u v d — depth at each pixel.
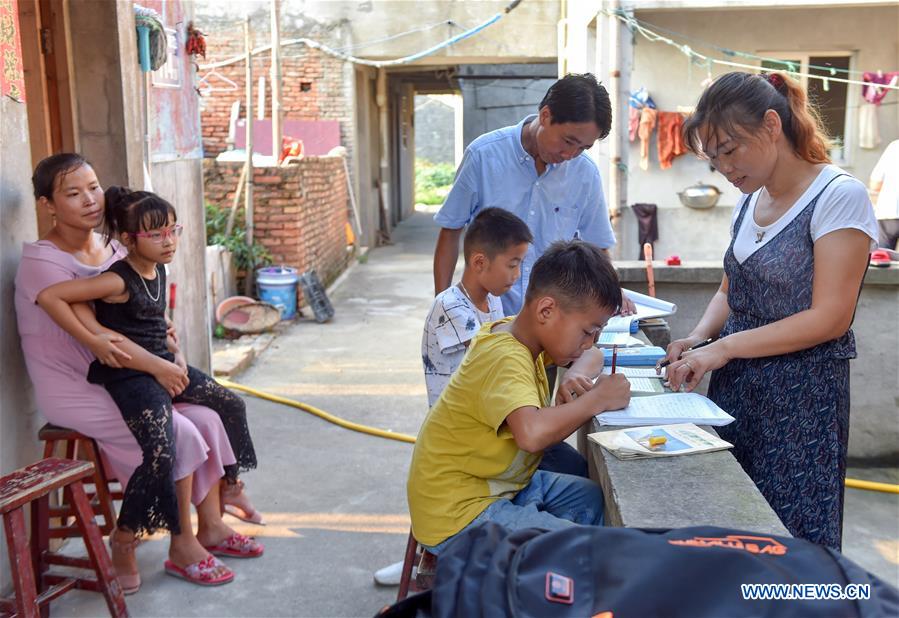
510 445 2.17
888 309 4.58
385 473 4.69
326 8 12.41
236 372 6.67
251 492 4.43
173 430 3.41
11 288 3.38
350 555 3.76
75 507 3.03
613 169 8.09
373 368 6.94
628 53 8.36
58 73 4.38
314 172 9.77
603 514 2.28
